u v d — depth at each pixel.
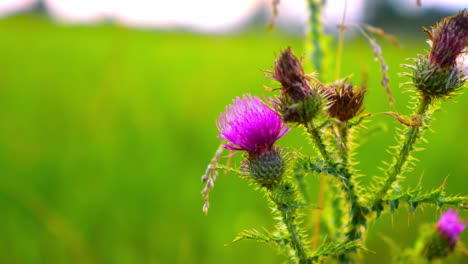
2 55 1.71
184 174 0.67
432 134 0.81
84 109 0.94
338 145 0.30
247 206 0.60
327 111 0.30
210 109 0.96
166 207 0.60
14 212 0.58
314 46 0.36
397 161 0.29
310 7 0.36
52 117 0.91
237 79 1.26
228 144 0.31
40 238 0.55
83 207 0.59
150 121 0.87
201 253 0.54
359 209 0.29
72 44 2.07
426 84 0.29
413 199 0.28
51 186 0.64
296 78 0.29
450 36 0.29
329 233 0.32
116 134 0.81
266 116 0.31
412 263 0.33
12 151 0.72
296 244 0.28
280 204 0.29
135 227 0.57
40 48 1.94
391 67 1.22
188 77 1.32
